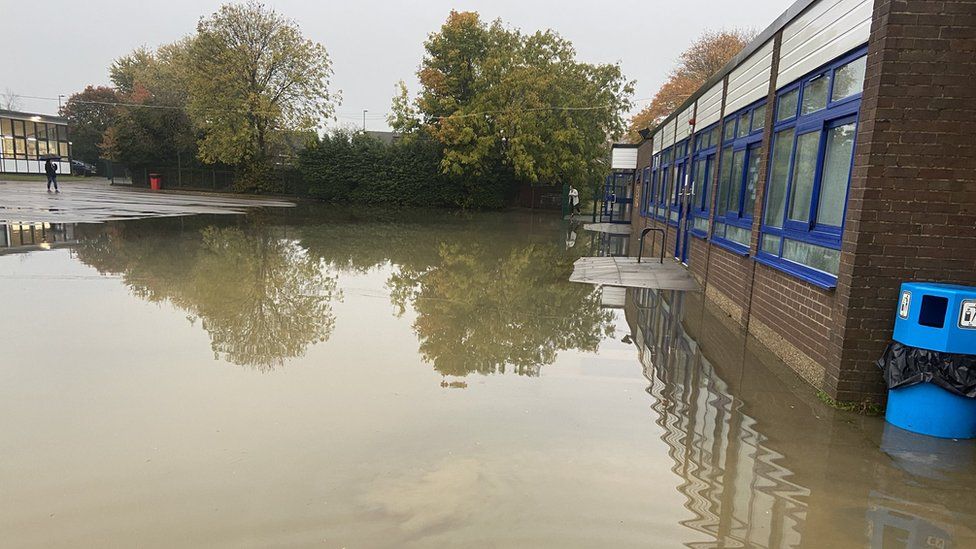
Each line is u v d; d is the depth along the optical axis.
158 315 7.45
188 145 39.81
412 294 9.57
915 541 3.11
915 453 4.15
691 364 6.21
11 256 11.53
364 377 5.43
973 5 4.54
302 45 35.91
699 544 3.02
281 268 11.58
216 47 34.84
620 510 3.32
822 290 5.43
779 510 3.37
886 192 4.76
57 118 48.84
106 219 19.31
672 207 15.38
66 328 6.70
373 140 37.12
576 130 34.00
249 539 2.96
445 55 34.16
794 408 4.98
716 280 9.65
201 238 15.58
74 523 3.06
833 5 5.82
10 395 4.73
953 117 4.66
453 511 3.24
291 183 38.72
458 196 35.31
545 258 14.93
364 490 3.44
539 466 3.80
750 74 8.77
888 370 4.68
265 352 6.11
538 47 35.50
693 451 4.09
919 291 4.45
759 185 7.71
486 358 6.18
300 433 4.18
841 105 5.53
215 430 4.19
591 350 6.64
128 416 4.39
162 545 2.90
